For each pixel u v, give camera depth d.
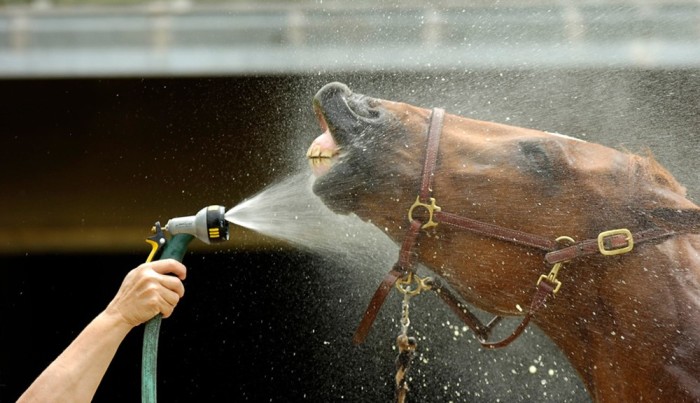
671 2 9.69
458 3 10.15
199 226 4.56
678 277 4.69
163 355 10.06
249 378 9.80
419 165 4.91
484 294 4.96
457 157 4.91
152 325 4.48
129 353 10.33
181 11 11.38
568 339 4.94
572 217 4.79
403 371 5.00
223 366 9.98
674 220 4.73
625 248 4.68
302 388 9.52
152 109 10.69
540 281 4.79
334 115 4.95
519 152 4.90
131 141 10.73
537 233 4.81
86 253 10.94
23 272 10.94
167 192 10.70
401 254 4.96
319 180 4.96
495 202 4.85
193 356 10.07
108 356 4.41
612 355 4.79
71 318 10.79
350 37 10.53
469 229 4.84
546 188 4.84
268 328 9.79
